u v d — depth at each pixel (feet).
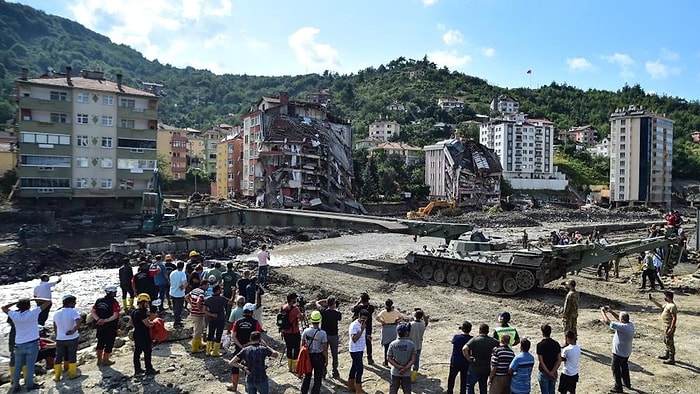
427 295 76.13
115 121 206.49
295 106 266.98
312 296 75.10
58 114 195.72
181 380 39.19
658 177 361.51
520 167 403.95
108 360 42.57
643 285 76.69
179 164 332.19
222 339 44.86
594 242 85.61
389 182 325.83
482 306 67.87
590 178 431.02
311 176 257.14
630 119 361.10
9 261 105.29
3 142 257.14
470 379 30.89
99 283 94.79
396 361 31.78
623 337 35.63
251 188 260.83
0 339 59.47
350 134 286.25
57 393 36.68
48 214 183.01
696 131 552.82
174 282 53.67
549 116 603.67
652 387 37.14
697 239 108.68
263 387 30.86
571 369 31.27
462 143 344.08
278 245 161.99
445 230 100.22
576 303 46.75
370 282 86.58
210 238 139.64
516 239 172.55
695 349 46.78
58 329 39.06
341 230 202.18
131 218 198.80
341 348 48.57
